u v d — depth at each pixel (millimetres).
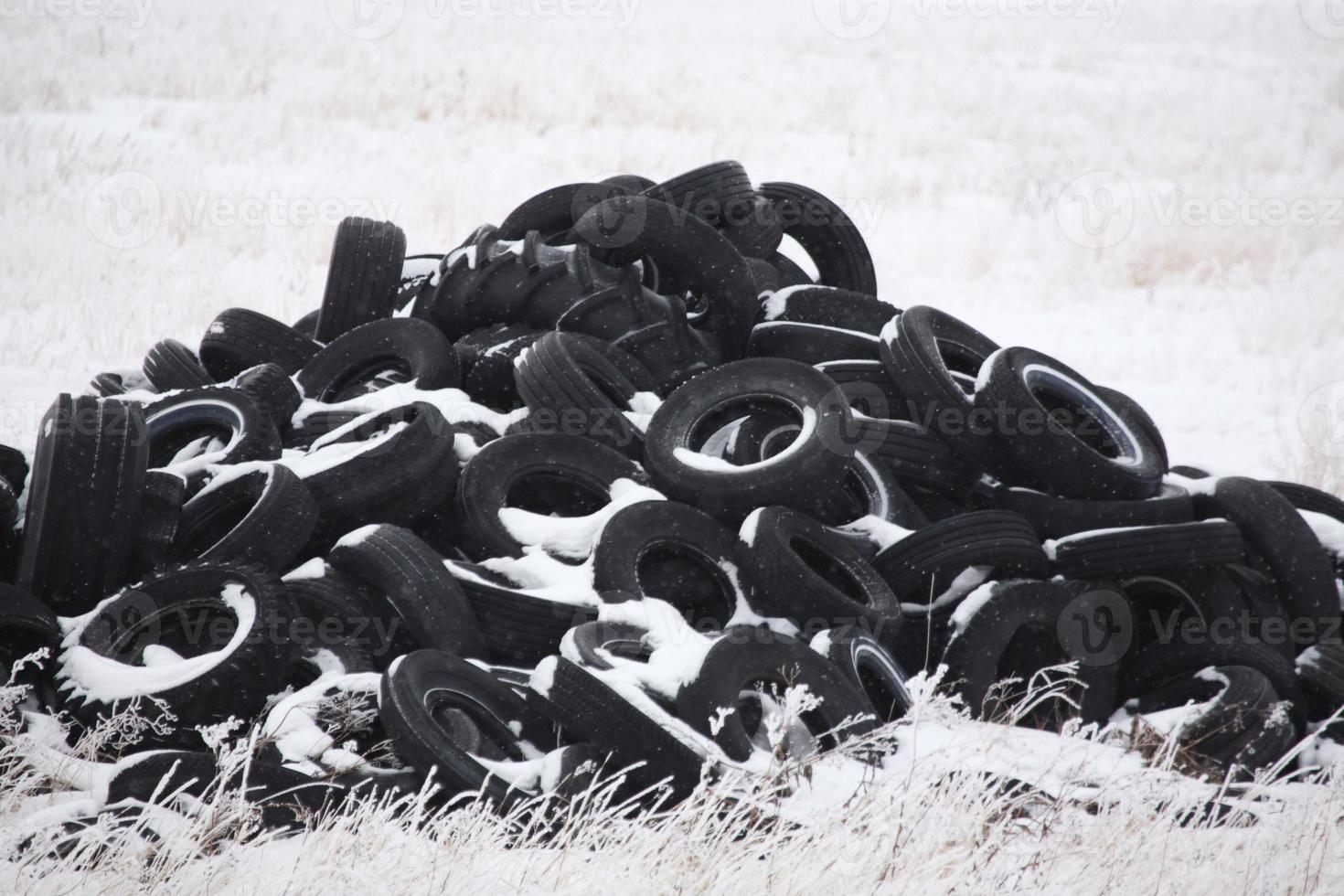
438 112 105188
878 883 14828
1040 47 155750
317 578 21625
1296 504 28453
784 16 164500
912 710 18688
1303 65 146500
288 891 14469
